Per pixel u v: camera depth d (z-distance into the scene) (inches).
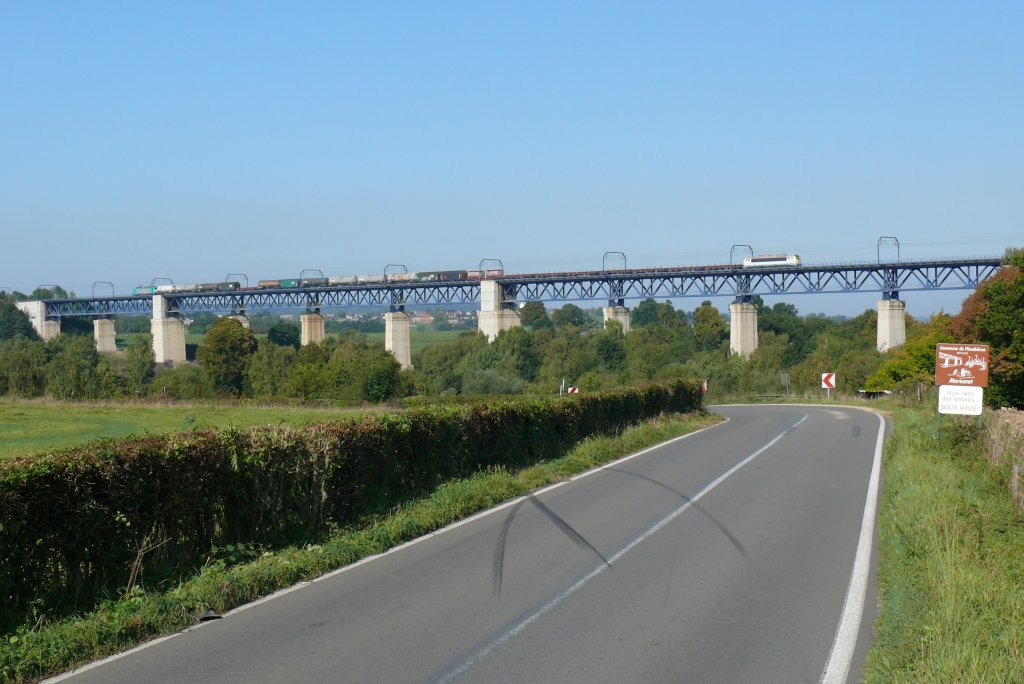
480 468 660.1
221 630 309.3
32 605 302.8
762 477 711.1
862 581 375.6
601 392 1018.7
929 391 1782.7
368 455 512.1
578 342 4409.5
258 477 418.3
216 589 342.6
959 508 484.7
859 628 309.4
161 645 293.1
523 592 358.0
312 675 263.1
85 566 330.3
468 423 649.6
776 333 5467.5
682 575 386.6
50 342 4611.2
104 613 309.6
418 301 4980.3
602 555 426.0
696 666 270.5
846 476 720.3
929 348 2161.7
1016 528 447.8
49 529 315.3
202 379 3341.5
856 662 273.7
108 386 2689.5
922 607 315.0
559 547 443.5
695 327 5502.0
